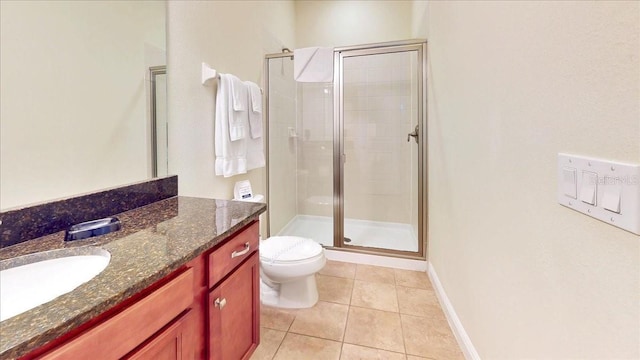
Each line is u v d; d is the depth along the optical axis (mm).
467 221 1342
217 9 1771
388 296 1921
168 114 1406
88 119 1047
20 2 846
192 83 1542
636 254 484
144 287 614
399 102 2865
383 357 1372
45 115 913
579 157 606
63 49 964
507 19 933
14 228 795
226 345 989
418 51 2342
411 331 1561
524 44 831
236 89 1781
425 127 2320
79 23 1012
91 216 1017
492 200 1068
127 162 1205
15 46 833
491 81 1063
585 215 597
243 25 2117
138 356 624
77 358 507
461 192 1425
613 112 519
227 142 1727
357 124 3000
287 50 2764
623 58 499
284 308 1774
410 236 2816
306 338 1505
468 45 1299
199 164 1607
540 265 768
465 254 1374
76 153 1009
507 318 962
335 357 1373
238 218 1063
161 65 1359
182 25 1467
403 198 2955
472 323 1288
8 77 819
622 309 514
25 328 452
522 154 852
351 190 3086
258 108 2062
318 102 3131
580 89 604
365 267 2396
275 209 2789
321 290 2004
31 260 720
